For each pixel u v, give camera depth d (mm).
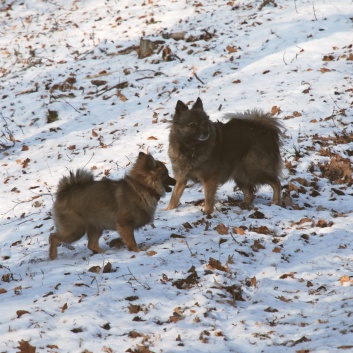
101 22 36531
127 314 9000
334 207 14828
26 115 26078
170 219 14609
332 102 22016
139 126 22766
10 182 19969
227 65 27297
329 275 10312
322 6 31094
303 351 7527
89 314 8836
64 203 12508
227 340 8148
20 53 34469
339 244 11844
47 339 8148
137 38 32531
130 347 7906
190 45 29828
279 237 12578
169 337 8164
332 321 8367
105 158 20297
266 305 9266
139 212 12453
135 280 10383
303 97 22609
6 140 24188
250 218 13867
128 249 12469
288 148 18656
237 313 9055
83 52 32812
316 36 28156
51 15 39594
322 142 19000
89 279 10586
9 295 10242
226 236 12539
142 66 28766
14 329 8438
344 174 16906
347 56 25938
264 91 23734
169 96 25297
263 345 7977
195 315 8852
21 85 29797
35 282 10875
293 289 9852
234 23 31594
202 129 14336
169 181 12969
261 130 15547
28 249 13953
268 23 30484
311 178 16781
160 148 20219
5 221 16844
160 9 35969
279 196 15445
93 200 12375
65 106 26016
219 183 15062
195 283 10109
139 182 12438
